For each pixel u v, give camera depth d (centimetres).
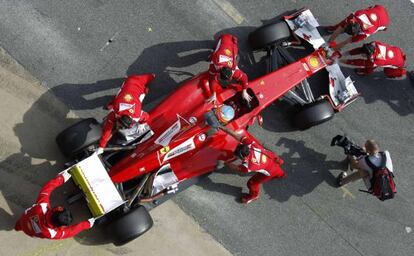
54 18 866
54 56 857
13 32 847
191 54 912
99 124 794
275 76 834
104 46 879
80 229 714
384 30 954
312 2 979
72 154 765
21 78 838
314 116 867
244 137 764
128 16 897
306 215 919
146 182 771
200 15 926
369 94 973
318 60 864
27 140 820
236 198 891
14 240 788
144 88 766
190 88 808
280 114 930
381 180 850
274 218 904
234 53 793
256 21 949
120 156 796
